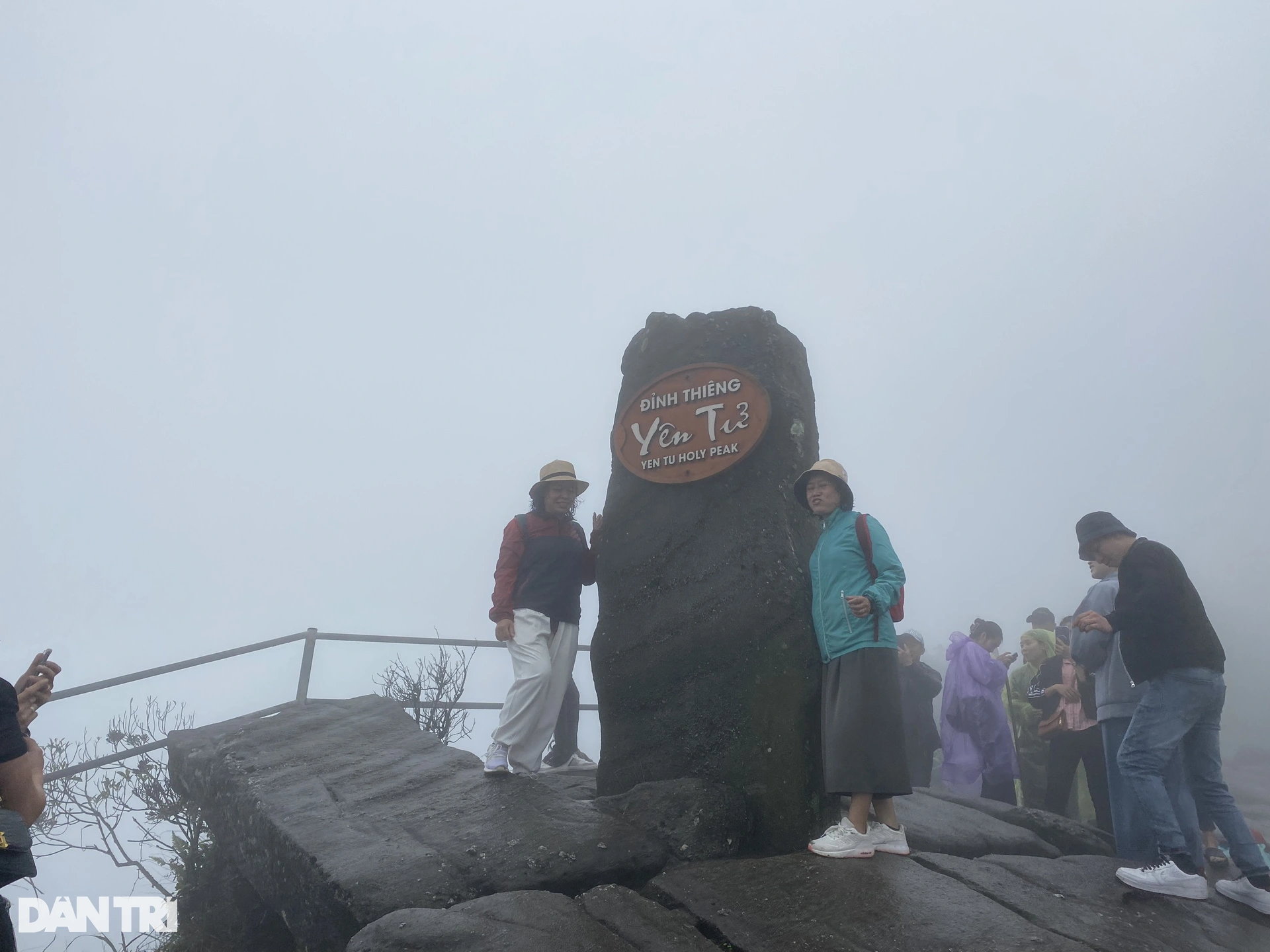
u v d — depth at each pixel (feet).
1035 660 23.38
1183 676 14.24
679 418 17.65
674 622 16.61
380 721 21.94
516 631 18.06
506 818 15.03
